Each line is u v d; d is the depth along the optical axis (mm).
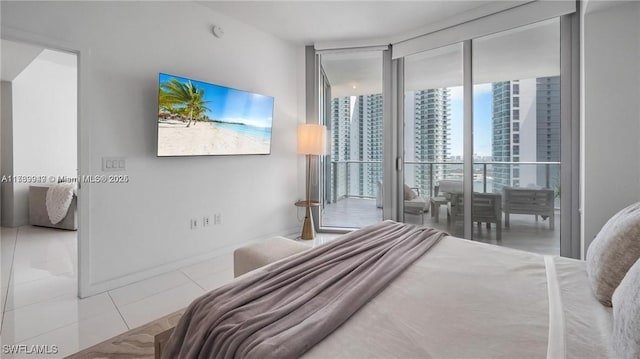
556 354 835
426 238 1906
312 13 3285
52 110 4961
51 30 2195
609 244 1146
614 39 2350
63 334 1872
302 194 4289
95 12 2408
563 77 2852
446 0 3010
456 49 3465
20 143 4613
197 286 2596
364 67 4309
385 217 4012
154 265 2818
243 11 3250
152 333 1892
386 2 3043
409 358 824
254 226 3740
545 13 2814
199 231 3178
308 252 1599
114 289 2533
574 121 2816
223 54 3322
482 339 912
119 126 2564
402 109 3889
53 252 3404
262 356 800
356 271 1351
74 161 5234
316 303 1093
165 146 2748
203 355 949
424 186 3787
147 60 2723
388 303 1122
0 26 1995
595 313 1063
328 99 4598
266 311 1045
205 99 3020
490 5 3078
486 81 3295
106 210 2504
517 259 1593
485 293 1206
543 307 1103
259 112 3566
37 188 4547
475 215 3428
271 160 3939
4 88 4496
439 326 978
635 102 2307
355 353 843
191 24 3033
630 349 713
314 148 3869
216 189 3328
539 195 3084
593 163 2432
